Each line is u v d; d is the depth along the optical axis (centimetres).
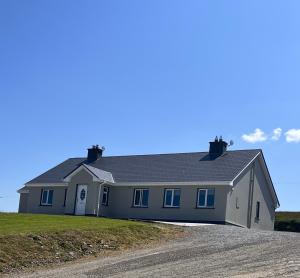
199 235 2417
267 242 2047
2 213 3012
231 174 3709
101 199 4097
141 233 2355
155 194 3938
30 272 1698
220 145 4134
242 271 1425
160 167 4184
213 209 3644
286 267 1434
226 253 1803
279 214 5016
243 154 4016
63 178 4375
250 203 3950
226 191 3628
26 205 4741
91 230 2209
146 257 1838
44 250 1911
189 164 4075
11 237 1938
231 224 3656
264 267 1463
